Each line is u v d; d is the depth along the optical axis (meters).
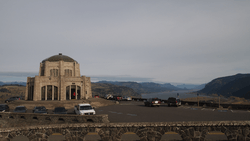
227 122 13.89
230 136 13.80
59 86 54.12
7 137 14.89
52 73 61.69
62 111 28.80
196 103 45.12
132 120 25.28
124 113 33.22
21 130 15.05
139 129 14.30
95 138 15.84
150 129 14.20
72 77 56.44
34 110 30.22
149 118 26.39
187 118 25.27
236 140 13.73
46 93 53.34
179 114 29.38
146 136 14.20
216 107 39.41
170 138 15.33
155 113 31.42
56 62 62.25
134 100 72.06
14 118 26.08
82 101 50.31
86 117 20.94
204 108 38.19
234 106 36.50
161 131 14.12
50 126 15.03
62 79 54.22
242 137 13.73
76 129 14.87
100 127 14.63
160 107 41.75
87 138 15.77
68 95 57.69
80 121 21.08
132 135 16.69
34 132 15.11
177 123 14.01
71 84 56.09
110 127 14.51
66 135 14.92
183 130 14.04
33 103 47.00
